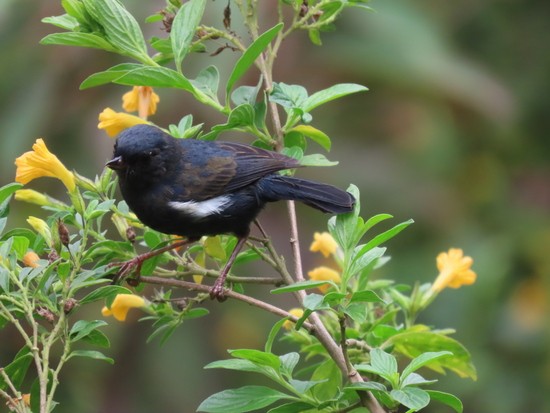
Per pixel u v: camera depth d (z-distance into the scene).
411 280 13.36
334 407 7.34
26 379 11.82
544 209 14.80
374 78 13.81
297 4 8.66
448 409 12.77
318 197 8.05
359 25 13.82
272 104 8.54
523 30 15.48
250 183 8.45
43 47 12.87
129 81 7.90
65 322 7.18
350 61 13.61
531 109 15.20
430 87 13.90
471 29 15.38
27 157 7.93
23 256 7.44
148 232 8.25
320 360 12.48
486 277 13.66
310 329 7.57
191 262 8.35
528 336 13.57
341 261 8.91
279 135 8.50
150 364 12.91
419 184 13.95
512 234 14.47
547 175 15.06
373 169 13.92
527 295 14.10
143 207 8.43
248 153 8.59
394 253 13.66
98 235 8.04
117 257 8.05
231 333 13.03
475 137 14.76
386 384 8.06
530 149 15.14
